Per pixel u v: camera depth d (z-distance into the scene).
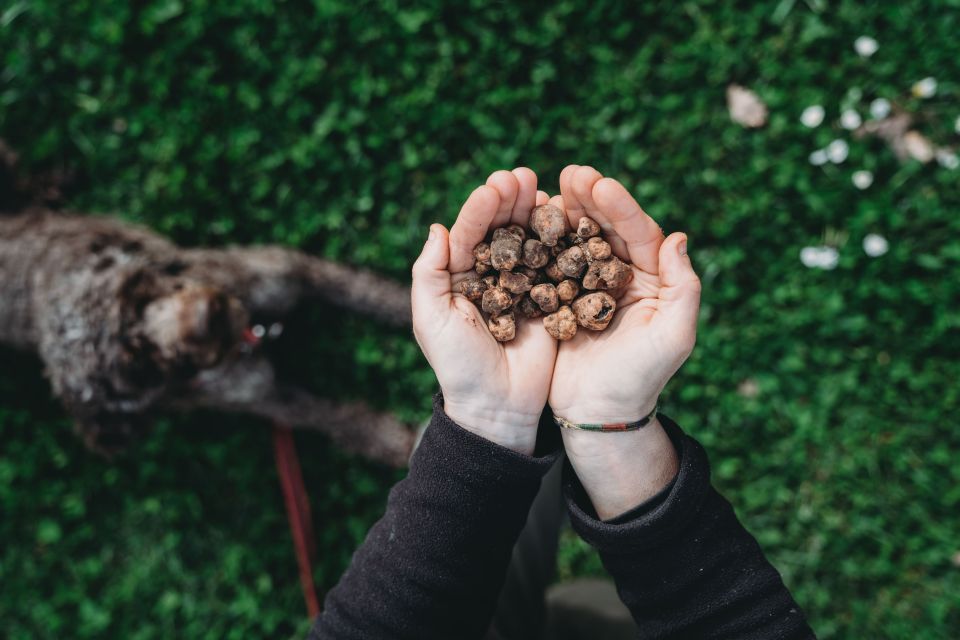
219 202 1.19
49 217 1.06
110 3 1.20
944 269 1.09
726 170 1.14
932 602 1.07
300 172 1.19
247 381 1.02
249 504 1.22
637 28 1.16
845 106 1.11
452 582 0.59
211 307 0.87
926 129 1.10
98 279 0.92
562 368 0.61
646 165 1.15
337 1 1.16
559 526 0.78
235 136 1.19
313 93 1.19
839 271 1.11
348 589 0.61
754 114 1.13
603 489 0.60
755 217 1.12
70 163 1.21
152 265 0.97
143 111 1.20
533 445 0.61
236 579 1.21
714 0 1.13
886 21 1.11
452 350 0.60
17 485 1.22
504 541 0.60
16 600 1.23
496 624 0.73
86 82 1.22
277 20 1.18
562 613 0.87
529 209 0.63
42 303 0.94
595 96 1.15
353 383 1.20
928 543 1.09
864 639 1.08
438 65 1.17
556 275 0.63
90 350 0.91
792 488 1.12
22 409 1.22
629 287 0.62
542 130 1.15
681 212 1.13
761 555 0.60
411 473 0.61
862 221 1.09
